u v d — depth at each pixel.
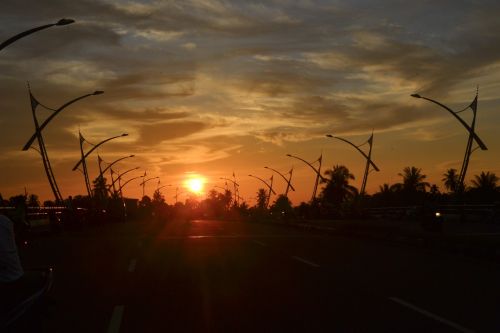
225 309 10.82
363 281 14.20
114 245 26.94
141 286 13.78
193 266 17.66
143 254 21.86
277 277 15.00
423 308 10.66
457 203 57.25
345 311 10.44
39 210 38.00
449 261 19.16
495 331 8.88
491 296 11.95
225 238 31.69
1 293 6.91
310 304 11.17
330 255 21.08
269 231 41.22
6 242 6.95
